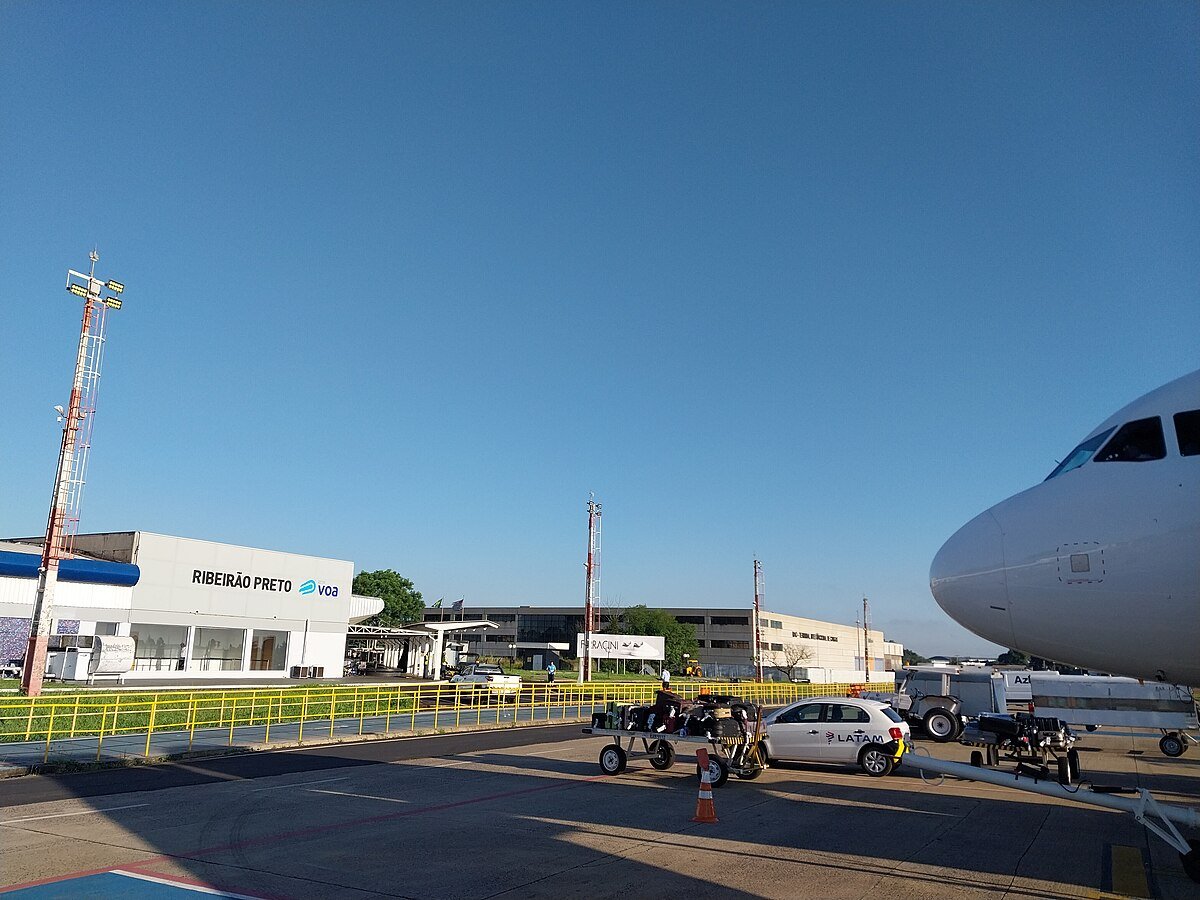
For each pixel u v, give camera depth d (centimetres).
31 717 2114
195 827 1138
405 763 1864
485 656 10150
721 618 9588
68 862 934
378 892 827
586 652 5747
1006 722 1873
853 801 1407
